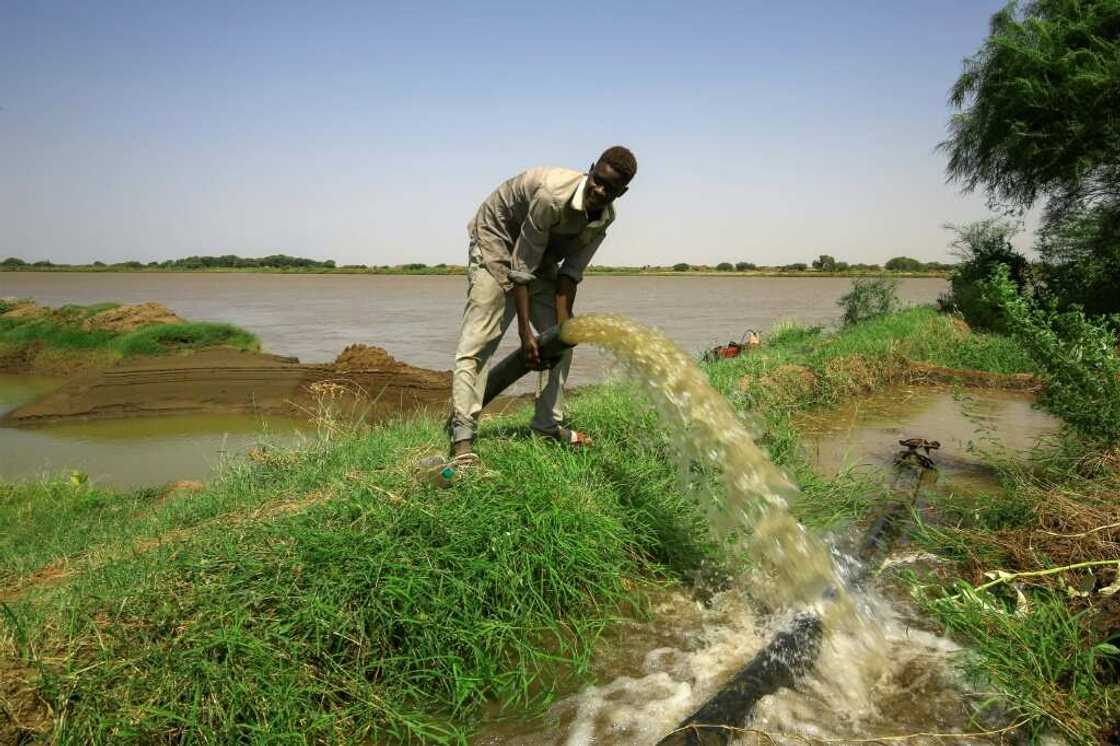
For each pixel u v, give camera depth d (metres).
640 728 2.38
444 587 2.86
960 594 3.05
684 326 26.05
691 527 3.75
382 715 2.44
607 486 3.90
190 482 7.85
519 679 2.67
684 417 3.21
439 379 14.44
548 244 4.08
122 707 2.19
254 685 2.33
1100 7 14.63
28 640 2.44
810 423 7.06
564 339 3.68
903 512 4.22
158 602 2.66
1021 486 3.95
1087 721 2.26
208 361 15.68
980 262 17.77
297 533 3.03
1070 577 3.02
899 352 10.12
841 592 2.96
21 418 13.61
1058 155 15.33
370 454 4.91
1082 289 14.98
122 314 23.92
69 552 4.70
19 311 27.33
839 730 2.32
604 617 3.06
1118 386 4.47
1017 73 15.67
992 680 2.50
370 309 46.94
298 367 15.23
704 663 2.75
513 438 4.38
